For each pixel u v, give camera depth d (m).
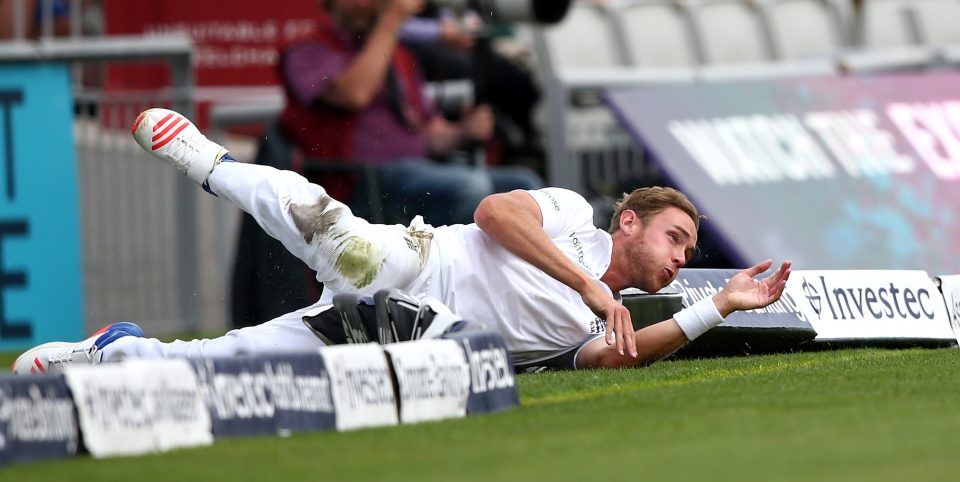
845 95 29.25
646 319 17.45
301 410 11.62
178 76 31.44
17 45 29.50
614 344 16.59
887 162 28.33
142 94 31.41
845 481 8.58
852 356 18.22
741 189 27.41
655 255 16.88
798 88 29.19
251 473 9.52
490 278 16.61
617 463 9.59
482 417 12.57
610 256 17.03
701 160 27.75
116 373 10.38
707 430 11.15
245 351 16.08
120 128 31.34
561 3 31.61
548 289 16.70
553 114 32.75
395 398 12.27
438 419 12.46
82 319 29.91
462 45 32.38
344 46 29.95
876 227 27.38
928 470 8.89
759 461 9.46
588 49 37.84
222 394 11.13
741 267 26.59
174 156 16.50
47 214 29.67
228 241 32.03
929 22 43.62
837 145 28.36
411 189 30.19
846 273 19.91
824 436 10.55
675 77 33.75
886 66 35.06
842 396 13.23
